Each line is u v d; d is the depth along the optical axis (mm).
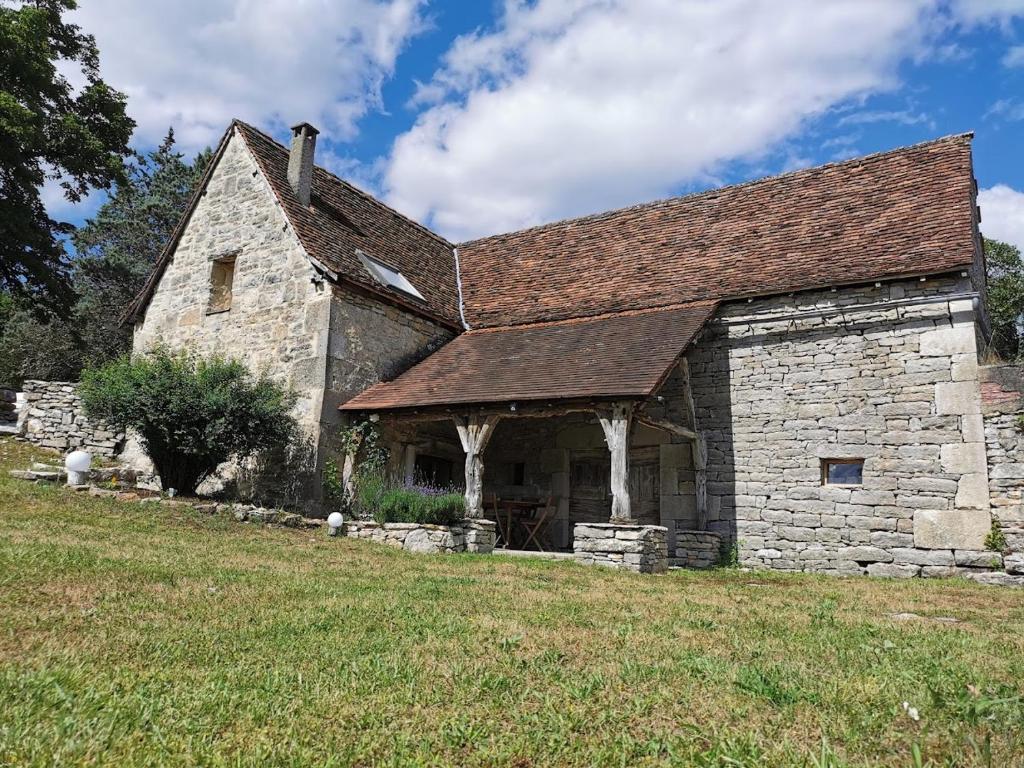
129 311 15984
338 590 6105
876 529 10734
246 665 3744
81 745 2576
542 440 14453
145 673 3488
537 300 15109
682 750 2801
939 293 10797
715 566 11570
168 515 9469
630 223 16031
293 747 2715
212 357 12344
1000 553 9758
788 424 11727
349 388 12656
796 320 11875
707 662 4043
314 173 15914
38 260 20000
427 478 14383
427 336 14664
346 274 12570
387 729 2947
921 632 5332
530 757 2734
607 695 3461
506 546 13133
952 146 12930
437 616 5207
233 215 14617
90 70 20656
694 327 11523
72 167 19969
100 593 5152
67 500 9430
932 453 10492
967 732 2996
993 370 10281
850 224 12633
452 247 19031
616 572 9109
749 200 14586
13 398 17188
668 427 11375
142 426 10719
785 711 3262
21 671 3344
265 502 12211
